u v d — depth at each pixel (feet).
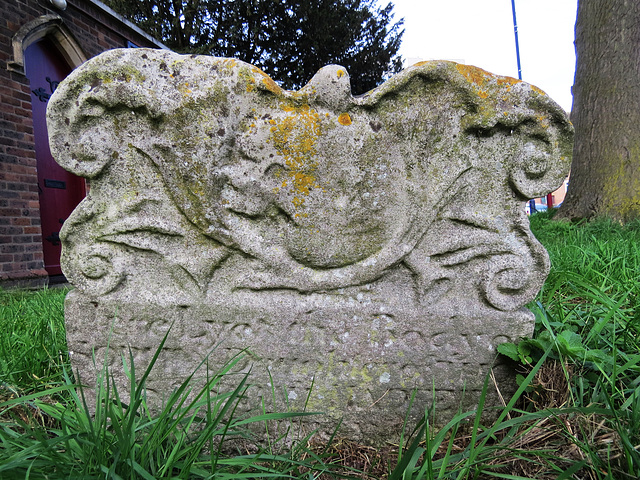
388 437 5.71
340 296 5.62
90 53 18.54
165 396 5.62
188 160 5.25
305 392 5.67
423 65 5.14
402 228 5.49
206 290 5.56
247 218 5.46
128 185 5.34
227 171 5.27
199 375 5.61
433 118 5.32
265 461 4.76
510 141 5.41
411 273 5.63
